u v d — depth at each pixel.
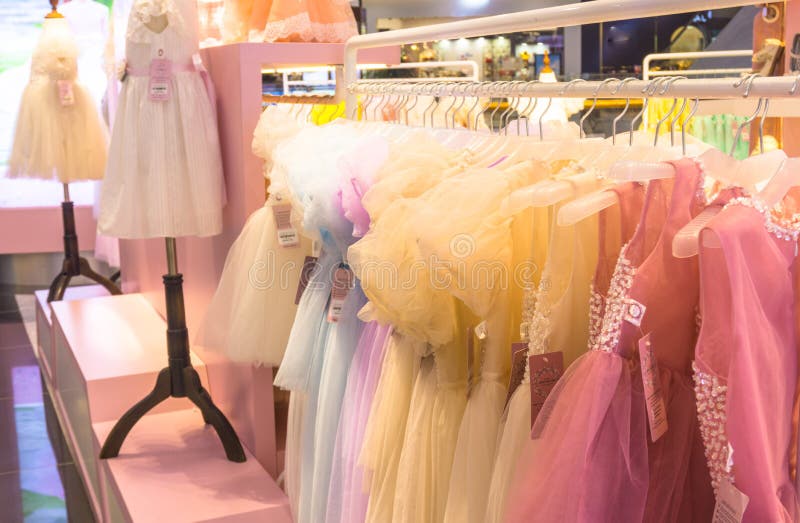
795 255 1.24
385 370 1.92
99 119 5.10
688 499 1.35
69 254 5.13
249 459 2.79
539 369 1.45
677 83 1.38
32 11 7.20
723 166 1.24
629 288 1.28
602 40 6.08
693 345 1.33
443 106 3.04
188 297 3.56
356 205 1.90
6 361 5.51
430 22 6.22
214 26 3.38
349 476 2.10
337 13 2.84
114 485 2.67
